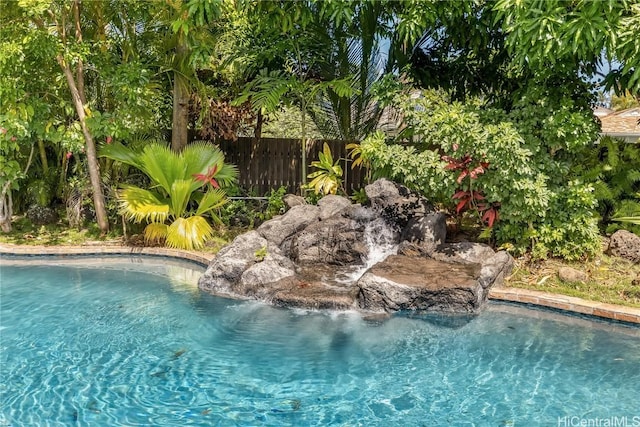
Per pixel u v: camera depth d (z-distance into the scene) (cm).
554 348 587
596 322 651
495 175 758
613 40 620
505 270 755
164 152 973
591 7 618
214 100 1140
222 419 454
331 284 754
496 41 944
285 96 1125
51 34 912
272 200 1078
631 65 639
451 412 465
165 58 1095
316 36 1042
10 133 923
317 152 1191
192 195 1052
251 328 646
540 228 779
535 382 516
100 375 530
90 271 888
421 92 1091
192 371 540
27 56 938
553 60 676
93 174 1003
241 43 1084
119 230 1048
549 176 776
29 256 952
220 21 1098
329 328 645
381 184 884
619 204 877
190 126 1233
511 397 489
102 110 1080
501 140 717
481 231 899
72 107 999
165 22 1034
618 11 628
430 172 806
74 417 454
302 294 717
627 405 472
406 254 793
